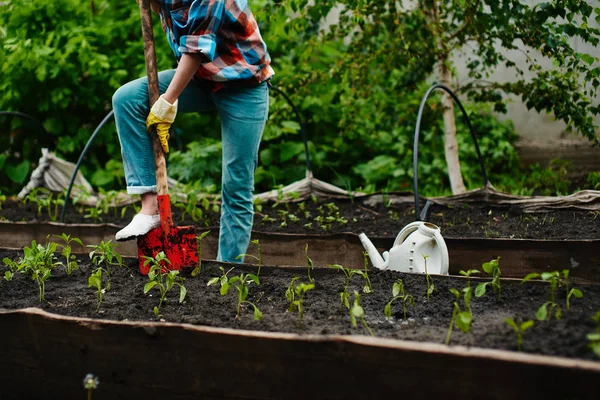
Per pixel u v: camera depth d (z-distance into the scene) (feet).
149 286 8.18
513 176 21.38
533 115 21.62
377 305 8.28
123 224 16.22
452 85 17.69
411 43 17.02
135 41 22.72
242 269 10.11
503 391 5.61
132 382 7.06
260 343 6.48
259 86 10.55
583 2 13.71
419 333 7.05
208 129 22.74
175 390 6.88
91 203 18.74
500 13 14.87
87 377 6.36
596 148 20.38
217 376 6.70
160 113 9.64
